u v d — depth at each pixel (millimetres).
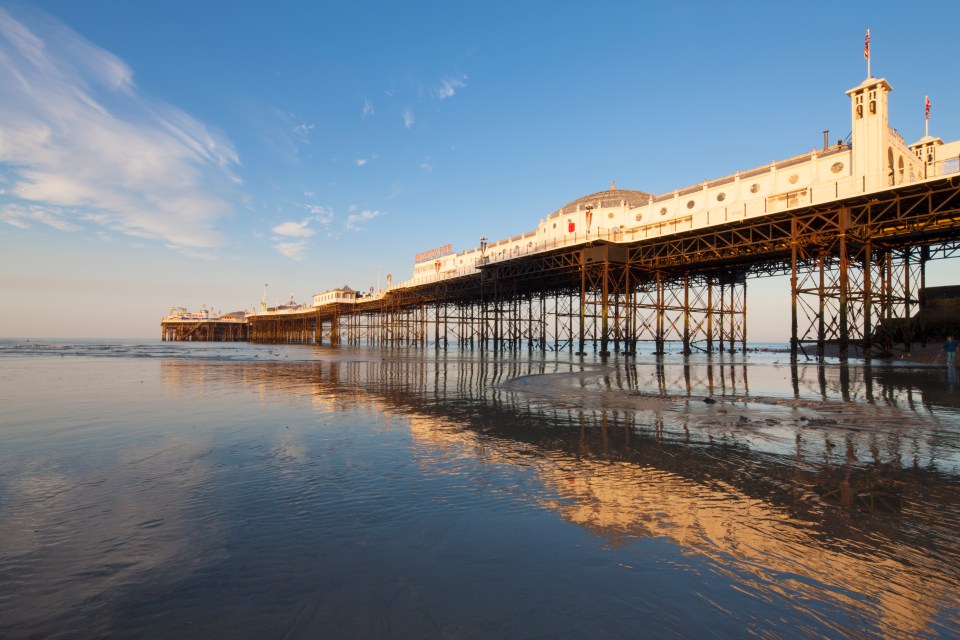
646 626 3229
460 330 82062
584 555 4312
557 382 20469
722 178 40812
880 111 30531
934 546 4527
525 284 64125
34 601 3498
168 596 3584
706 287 58344
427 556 4273
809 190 32562
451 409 13289
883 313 34156
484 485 6387
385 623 3238
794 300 33000
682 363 34094
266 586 3736
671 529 4930
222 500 5746
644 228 45625
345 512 5363
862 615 3387
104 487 6234
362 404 14312
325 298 119625
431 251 84125
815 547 4504
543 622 3266
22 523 4977
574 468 7238
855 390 16688
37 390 17984
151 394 16797
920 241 36906
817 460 7664
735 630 3195
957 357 30547
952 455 7910
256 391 17828
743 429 10195
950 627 3244
